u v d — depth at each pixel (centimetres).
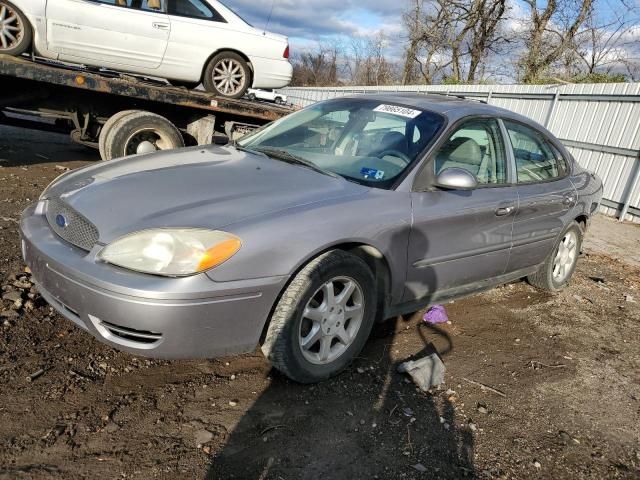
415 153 327
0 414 234
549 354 369
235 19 748
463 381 316
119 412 248
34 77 575
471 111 370
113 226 248
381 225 288
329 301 276
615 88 957
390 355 332
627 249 729
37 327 307
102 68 688
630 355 386
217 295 236
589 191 482
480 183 359
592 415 302
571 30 1975
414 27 2652
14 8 588
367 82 3397
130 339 243
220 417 253
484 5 2381
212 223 245
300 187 291
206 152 362
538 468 251
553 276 472
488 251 367
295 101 2728
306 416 262
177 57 709
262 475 221
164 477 214
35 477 205
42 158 791
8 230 455
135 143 663
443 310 397
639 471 260
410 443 254
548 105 1126
